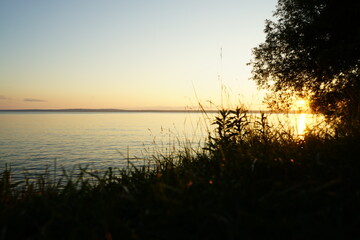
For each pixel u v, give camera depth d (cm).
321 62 1034
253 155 352
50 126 17012
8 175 387
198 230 221
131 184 369
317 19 1132
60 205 279
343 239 189
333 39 1138
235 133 504
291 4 1283
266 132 524
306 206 232
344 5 1025
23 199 333
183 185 282
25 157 3969
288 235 204
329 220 205
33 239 232
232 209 240
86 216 266
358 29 981
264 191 269
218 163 382
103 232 229
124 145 5703
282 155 353
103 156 3919
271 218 228
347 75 1002
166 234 221
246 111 564
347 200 225
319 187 240
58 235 236
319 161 290
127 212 279
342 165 280
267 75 1405
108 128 14525
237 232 206
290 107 1269
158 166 505
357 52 959
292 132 515
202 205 243
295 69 1277
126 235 221
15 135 9638
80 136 9262
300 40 1235
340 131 440
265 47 1398
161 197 255
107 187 389
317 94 1170
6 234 238
